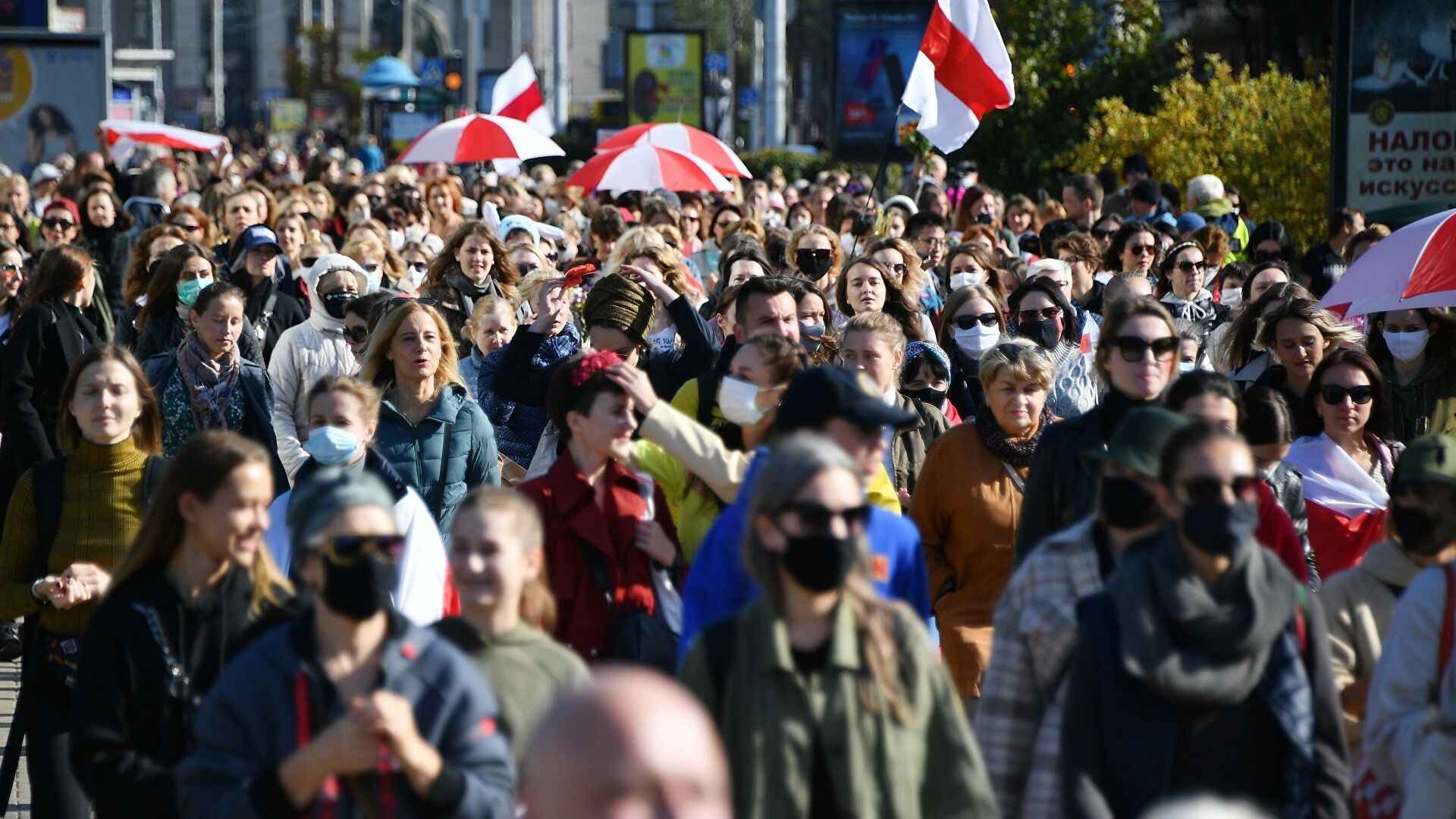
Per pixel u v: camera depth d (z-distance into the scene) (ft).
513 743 43.39
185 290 99.76
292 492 56.80
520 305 111.65
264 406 87.61
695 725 23.09
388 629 41.11
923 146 260.62
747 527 40.47
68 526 61.26
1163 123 236.02
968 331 91.61
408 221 185.88
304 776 38.09
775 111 379.55
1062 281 109.50
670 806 22.57
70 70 294.05
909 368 81.46
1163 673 40.65
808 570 39.37
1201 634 40.75
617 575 57.31
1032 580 46.60
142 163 250.98
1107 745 41.55
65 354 99.45
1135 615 41.37
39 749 58.65
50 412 100.27
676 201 205.26
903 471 77.36
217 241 157.99
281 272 128.26
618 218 151.23
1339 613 54.80
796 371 58.29
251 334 95.20
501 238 141.18
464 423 76.28
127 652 45.80
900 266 105.40
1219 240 142.51
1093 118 259.60
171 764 45.83
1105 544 46.70
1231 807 26.55
